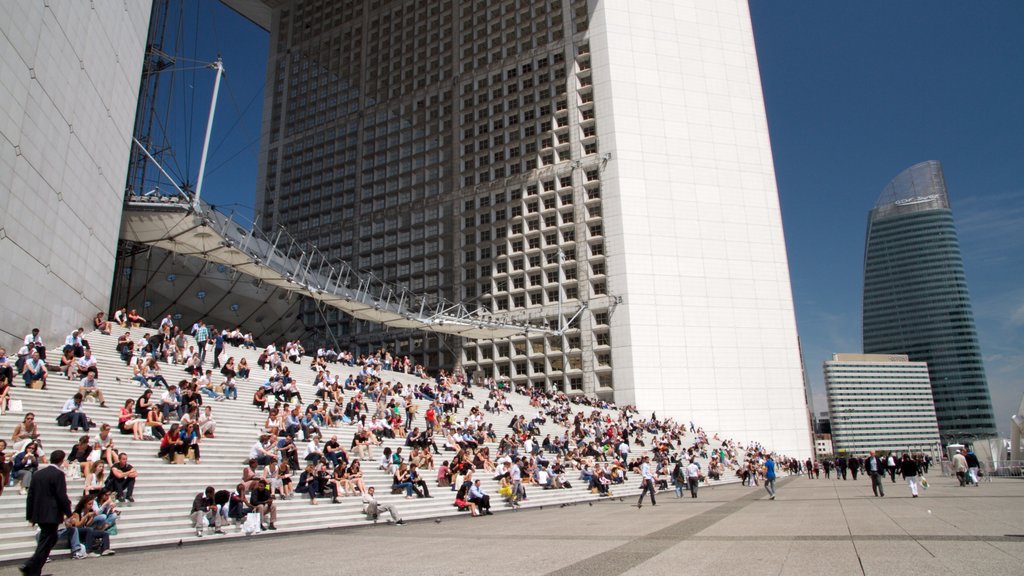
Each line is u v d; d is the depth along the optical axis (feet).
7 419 48.16
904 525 38.70
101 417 57.06
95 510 36.01
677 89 227.40
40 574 25.77
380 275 249.14
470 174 243.19
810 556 27.96
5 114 61.77
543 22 245.04
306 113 296.30
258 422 71.10
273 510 45.32
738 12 242.37
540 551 32.48
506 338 221.25
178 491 47.73
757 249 216.95
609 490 83.92
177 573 28.09
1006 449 109.19
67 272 78.84
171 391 62.34
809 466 141.49
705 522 45.11
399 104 269.23
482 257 233.55
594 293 210.59
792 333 211.41
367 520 52.31
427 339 232.32
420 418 97.19
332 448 61.52
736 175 223.10
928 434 588.91
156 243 118.01
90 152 84.53
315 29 309.01
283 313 188.96
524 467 80.64
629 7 232.94
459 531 44.98
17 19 63.05
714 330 206.18
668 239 211.20
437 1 274.77
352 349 245.04
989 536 32.37
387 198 258.78
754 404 202.49
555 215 222.89
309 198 280.10
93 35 83.30
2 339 63.46
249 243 128.26
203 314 171.01
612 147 217.36
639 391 196.03
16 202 65.05
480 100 251.60
